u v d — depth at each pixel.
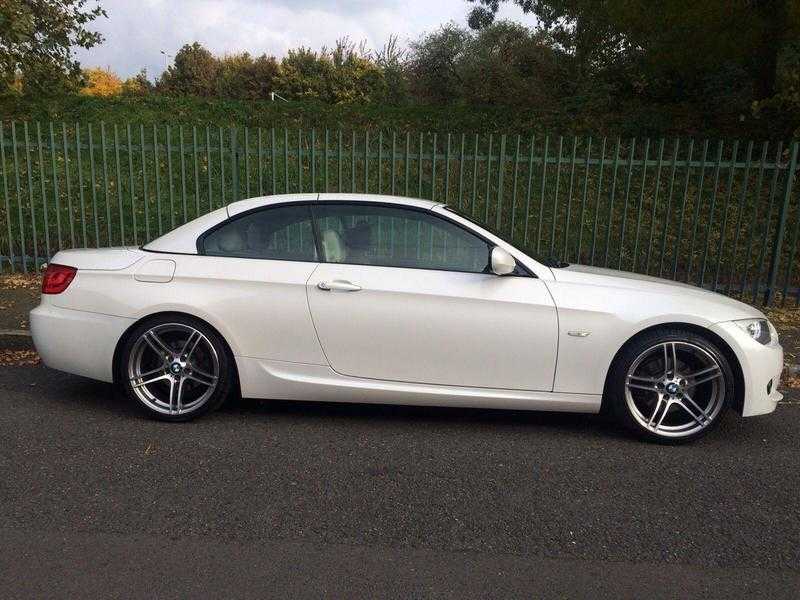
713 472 4.06
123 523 3.30
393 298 4.45
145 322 4.61
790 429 4.84
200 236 4.71
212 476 3.85
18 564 2.93
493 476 3.93
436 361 4.49
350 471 3.96
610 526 3.38
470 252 4.58
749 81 16.22
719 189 12.82
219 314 4.53
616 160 8.23
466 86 20.80
